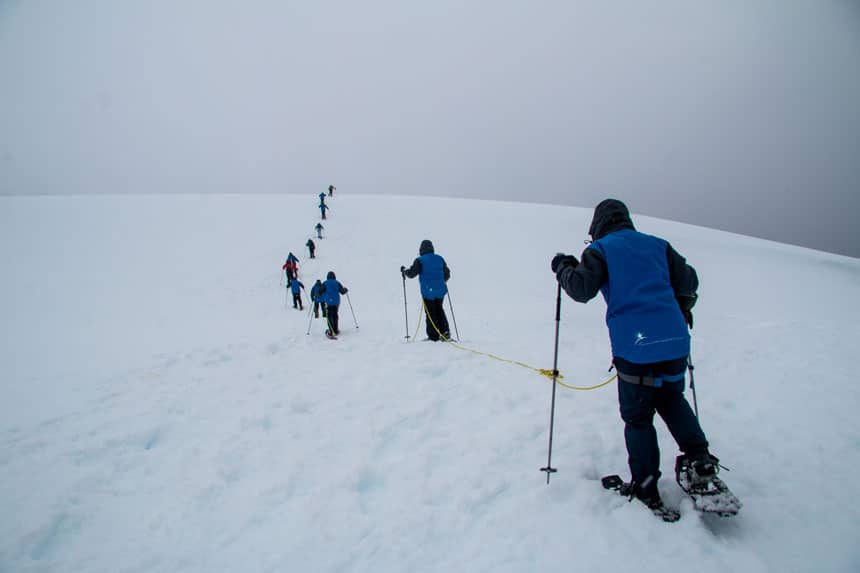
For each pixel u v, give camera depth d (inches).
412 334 328.8
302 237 850.1
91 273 621.6
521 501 89.6
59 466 117.8
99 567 79.6
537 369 187.2
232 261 701.9
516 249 812.0
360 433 130.6
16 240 772.6
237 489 104.7
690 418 81.1
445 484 99.0
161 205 1125.1
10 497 103.0
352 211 1095.0
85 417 151.9
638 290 84.7
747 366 174.4
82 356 283.4
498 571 69.8
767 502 84.7
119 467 117.0
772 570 65.9
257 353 251.6
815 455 103.3
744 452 106.0
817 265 915.4
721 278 686.5
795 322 262.8
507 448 115.1
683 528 76.2
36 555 84.5
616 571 67.6
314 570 74.2
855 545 71.2
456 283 613.3
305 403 156.6
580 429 123.8
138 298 522.9
